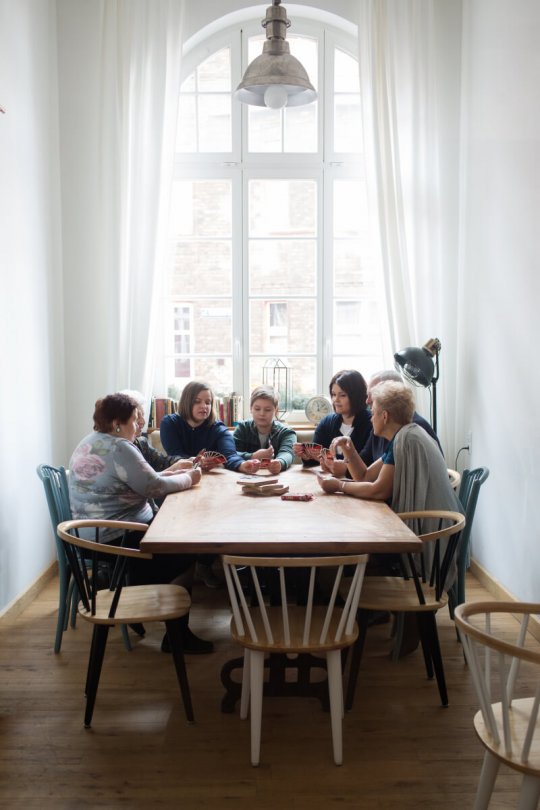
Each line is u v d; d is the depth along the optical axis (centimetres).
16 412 358
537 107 328
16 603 359
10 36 350
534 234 333
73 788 228
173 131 425
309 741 254
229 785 230
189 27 438
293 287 473
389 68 422
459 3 434
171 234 470
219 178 464
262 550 236
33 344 385
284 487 310
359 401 375
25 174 373
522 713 192
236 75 457
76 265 436
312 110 464
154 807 220
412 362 380
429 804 221
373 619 349
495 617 363
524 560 352
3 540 343
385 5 421
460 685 293
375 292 438
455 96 438
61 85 429
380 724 265
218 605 377
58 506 323
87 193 434
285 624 229
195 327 475
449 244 443
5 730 260
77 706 276
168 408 450
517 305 354
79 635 340
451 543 266
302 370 477
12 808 219
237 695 272
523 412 349
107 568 306
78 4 425
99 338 438
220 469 363
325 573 320
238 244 468
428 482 297
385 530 250
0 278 334
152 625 355
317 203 467
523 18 342
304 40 461
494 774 183
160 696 284
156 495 304
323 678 300
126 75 416
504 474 375
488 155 393
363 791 227
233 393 459
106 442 302
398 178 425
